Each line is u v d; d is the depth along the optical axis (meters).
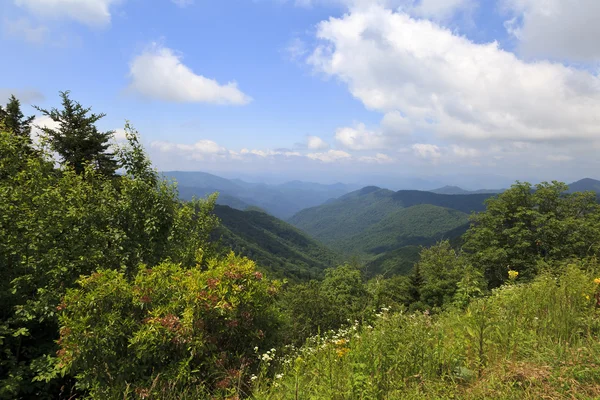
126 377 3.94
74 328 3.96
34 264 6.13
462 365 3.31
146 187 8.62
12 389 4.94
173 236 9.01
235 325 4.32
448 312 5.66
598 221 28.17
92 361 3.98
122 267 7.24
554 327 3.81
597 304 4.66
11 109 23.31
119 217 8.23
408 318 4.07
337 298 26.00
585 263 6.73
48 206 6.92
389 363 3.25
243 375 3.96
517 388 2.79
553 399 2.54
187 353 4.07
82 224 7.34
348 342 4.33
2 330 5.32
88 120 23.47
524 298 4.91
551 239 26.88
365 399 2.80
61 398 5.70
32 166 7.30
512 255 27.84
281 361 4.36
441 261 32.00
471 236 32.28
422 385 3.00
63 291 6.15
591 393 2.60
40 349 6.02
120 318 4.17
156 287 4.53
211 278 4.55
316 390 3.01
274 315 5.04
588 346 3.27
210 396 3.77
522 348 3.41
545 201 30.88
